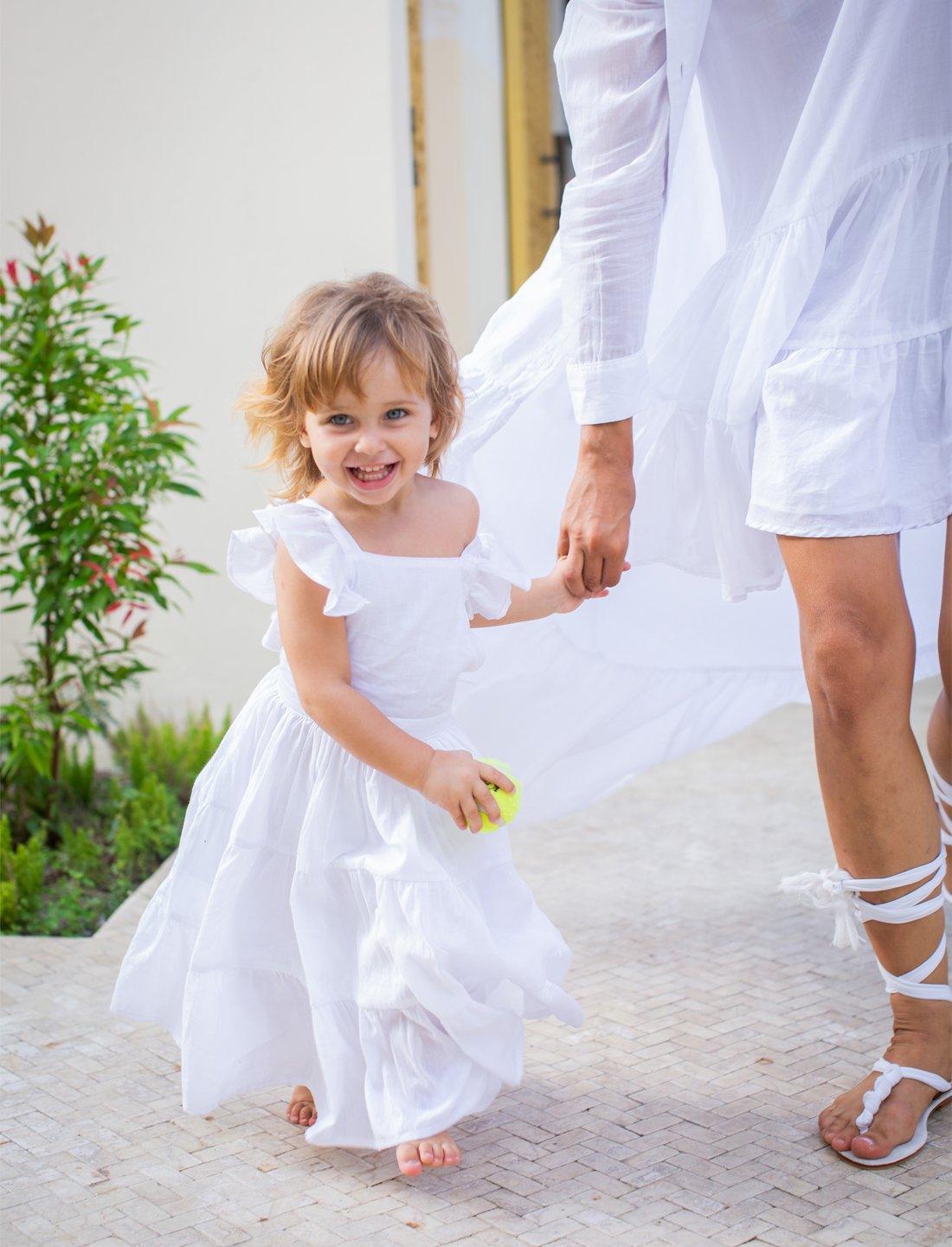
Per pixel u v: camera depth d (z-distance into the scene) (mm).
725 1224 1840
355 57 4395
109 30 4410
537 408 2443
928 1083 2062
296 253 4480
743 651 2787
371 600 1977
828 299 2006
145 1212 1895
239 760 2133
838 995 2562
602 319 2096
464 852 2021
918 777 2018
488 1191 1938
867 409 1931
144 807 3676
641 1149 2041
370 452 1907
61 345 3598
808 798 3824
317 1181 1978
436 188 5590
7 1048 2428
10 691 4488
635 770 2920
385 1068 1959
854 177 1987
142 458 3607
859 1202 1890
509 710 2664
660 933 2885
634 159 2078
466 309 5684
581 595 2227
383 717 1951
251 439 2340
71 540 3490
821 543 1947
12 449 3568
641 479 2299
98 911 3189
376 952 1962
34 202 4473
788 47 2072
